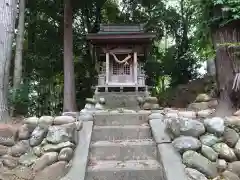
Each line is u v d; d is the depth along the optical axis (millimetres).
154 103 6684
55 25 11141
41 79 10945
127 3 12461
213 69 9617
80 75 11648
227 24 4406
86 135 3947
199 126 3494
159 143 3633
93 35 7016
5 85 4434
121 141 4023
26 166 3287
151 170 3195
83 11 11758
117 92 6973
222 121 3508
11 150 3514
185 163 3129
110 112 5215
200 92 9180
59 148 3365
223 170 3172
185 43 11961
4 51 4441
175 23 12273
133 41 7188
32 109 8859
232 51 4324
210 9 4707
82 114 4855
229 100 4312
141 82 7227
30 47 10602
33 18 10469
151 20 12102
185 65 11773
